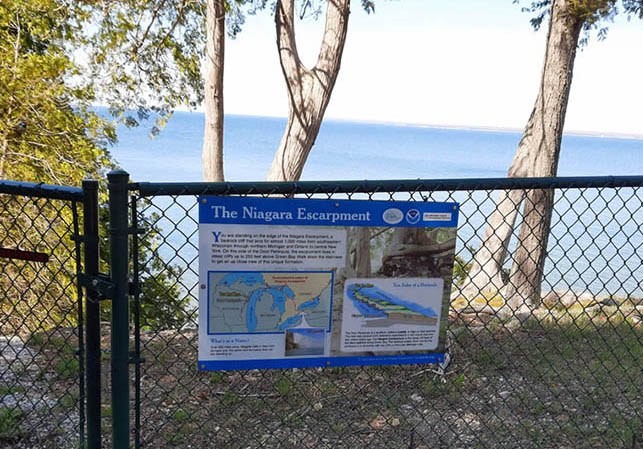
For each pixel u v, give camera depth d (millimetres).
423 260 2439
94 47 13320
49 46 13156
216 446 3285
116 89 13883
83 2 12625
